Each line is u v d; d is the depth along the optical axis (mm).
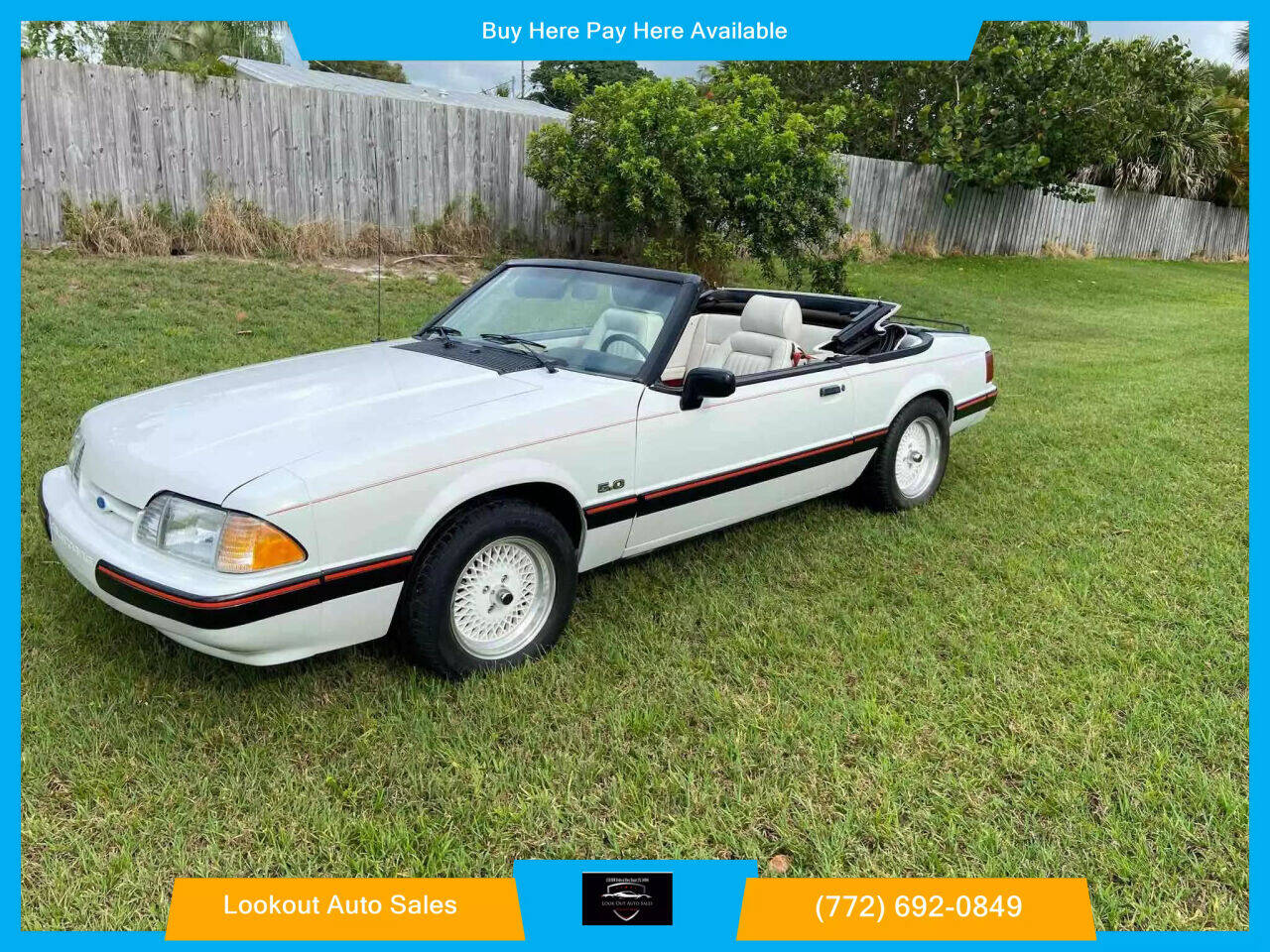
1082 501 5793
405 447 3295
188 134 10820
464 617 3588
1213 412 8148
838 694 3564
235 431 3398
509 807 2910
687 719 3416
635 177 11664
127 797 2883
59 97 9898
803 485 4875
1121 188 27984
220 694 3412
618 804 2926
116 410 3779
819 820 2918
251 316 8906
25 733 3121
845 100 24344
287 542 3039
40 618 3797
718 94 14039
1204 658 3883
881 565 4766
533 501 3828
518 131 13383
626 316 4281
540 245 13844
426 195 12781
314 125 11688
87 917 2490
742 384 4426
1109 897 2631
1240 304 19891
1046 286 19922
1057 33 22812
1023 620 4211
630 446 3947
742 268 14633
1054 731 3377
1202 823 2930
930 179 21797
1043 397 8711
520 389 3848
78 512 3506
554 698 3506
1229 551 4988
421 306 10102
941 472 5809
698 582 4492
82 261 9758
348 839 2789
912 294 16234
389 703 3383
